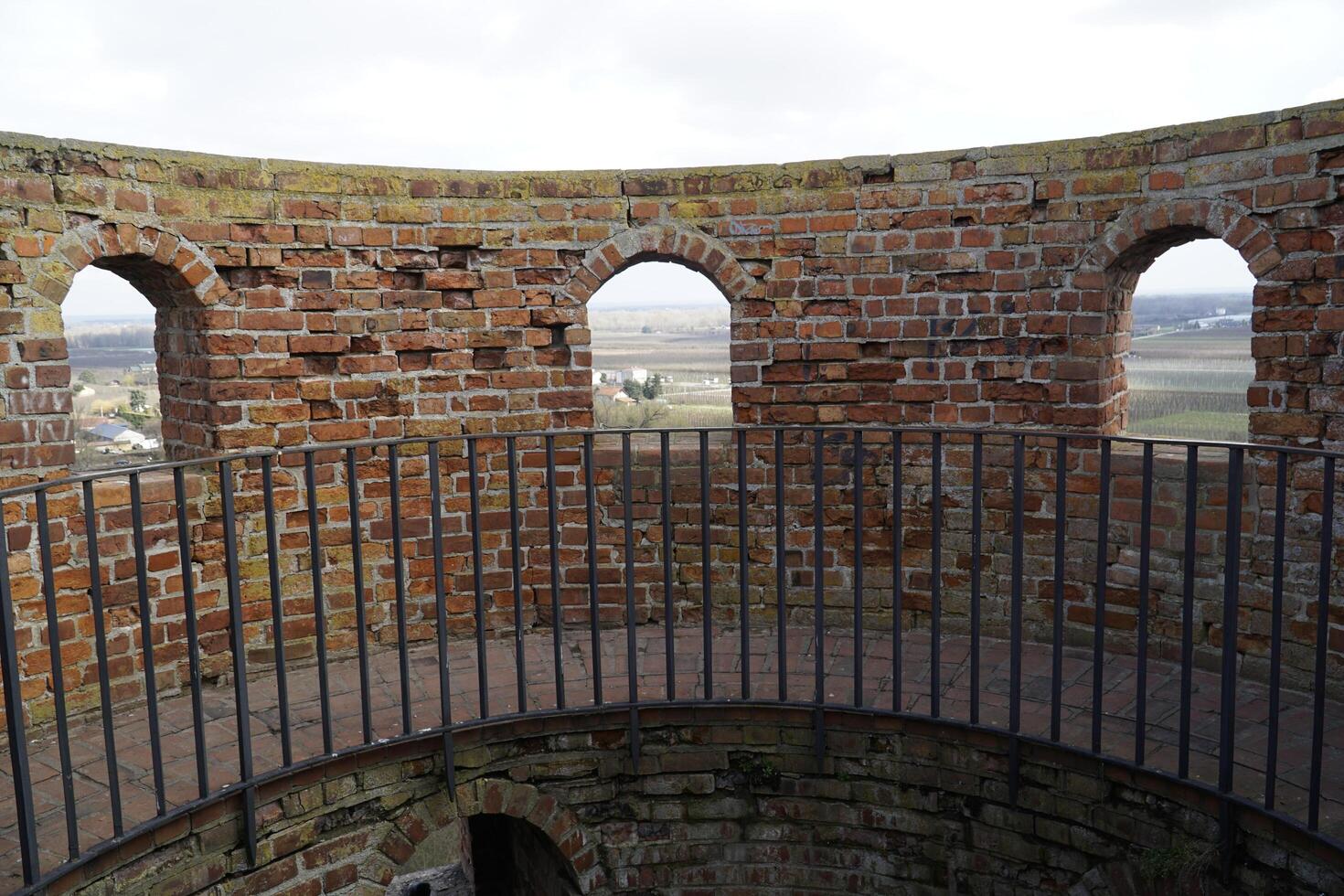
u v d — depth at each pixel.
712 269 5.37
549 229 5.32
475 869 6.04
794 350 5.38
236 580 3.71
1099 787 3.92
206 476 4.88
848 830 4.47
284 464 5.04
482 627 4.28
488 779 4.43
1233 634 3.48
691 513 5.52
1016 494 3.94
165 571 4.72
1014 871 4.18
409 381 5.25
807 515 5.47
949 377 5.24
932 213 5.16
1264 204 4.44
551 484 4.27
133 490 3.41
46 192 4.33
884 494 5.39
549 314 5.36
